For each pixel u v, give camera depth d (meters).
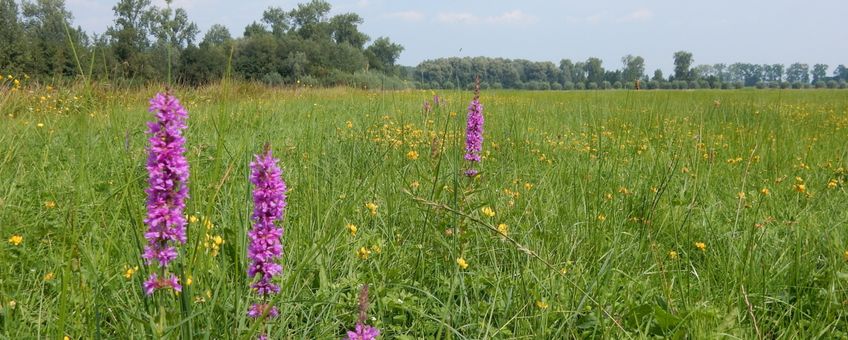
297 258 3.26
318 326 2.81
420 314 2.88
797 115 13.02
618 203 4.70
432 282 3.44
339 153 5.98
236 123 8.20
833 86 96.00
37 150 5.91
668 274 3.46
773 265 3.53
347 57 42.72
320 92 18.48
